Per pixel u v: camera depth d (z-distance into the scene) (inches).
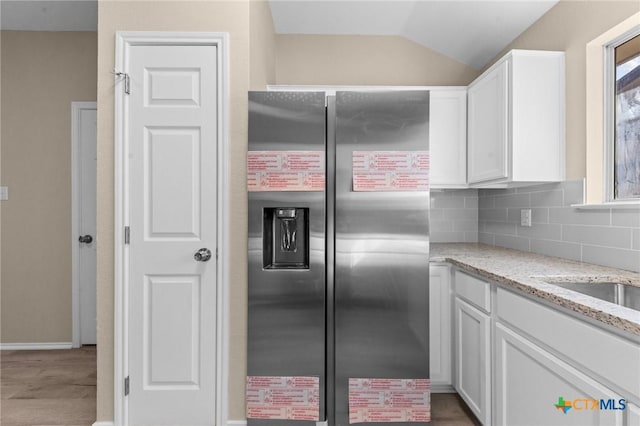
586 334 40.6
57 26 110.0
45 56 112.5
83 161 114.3
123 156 70.0
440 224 111.8
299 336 68.7
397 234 68.0
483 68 109.7
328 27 107.8
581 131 71.4
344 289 68.3
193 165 70.3
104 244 70.6
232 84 70.6
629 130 66.1
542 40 83.0
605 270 61.9
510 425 57.1
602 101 69.8
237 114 70.5
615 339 36.6
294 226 71.3
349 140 68.0
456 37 101.7
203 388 70.9
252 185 68.2
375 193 68.0
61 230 113.6
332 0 94.7
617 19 63.2
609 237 64.9
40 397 84.8
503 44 97.3
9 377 94.8
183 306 70.6
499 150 79.3
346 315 68.4
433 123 95.3
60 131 113.0
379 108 67.9
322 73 112.1
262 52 86.3
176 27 70.1
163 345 70.6
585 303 40.7
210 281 70.6
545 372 48.1
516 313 54.9
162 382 70.7
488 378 63.8
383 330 68.4
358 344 68.6
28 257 113.3
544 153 75.6
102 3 69.8
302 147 67.9
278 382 68.9
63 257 113.8
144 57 70.2
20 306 113.3
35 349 113.0
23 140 112.5
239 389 71.1
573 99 73.3
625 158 66.8
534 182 78.0
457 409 78.4
